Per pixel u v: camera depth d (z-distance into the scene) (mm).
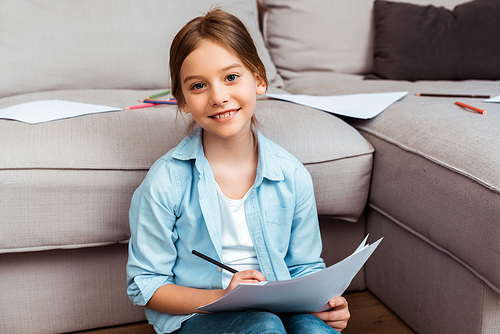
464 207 843
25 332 1034
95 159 936
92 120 1029
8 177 885
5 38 1436
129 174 953
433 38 1753
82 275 1040
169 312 797
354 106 1242
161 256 809
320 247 907
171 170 799
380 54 1798
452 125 990
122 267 1065
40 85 1466
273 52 1915
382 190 1098
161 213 792
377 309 1183
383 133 1114
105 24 1503
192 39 705
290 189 844
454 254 906
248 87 729
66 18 1482
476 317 871
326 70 1880
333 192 1091
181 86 747
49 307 1036
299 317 760
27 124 991
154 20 1547
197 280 823
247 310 741
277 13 1887
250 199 820
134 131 1002
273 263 826
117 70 1514
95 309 1068
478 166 835
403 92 1340
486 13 1769
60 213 932
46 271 1016
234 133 735
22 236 923
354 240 1238
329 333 716
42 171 906
